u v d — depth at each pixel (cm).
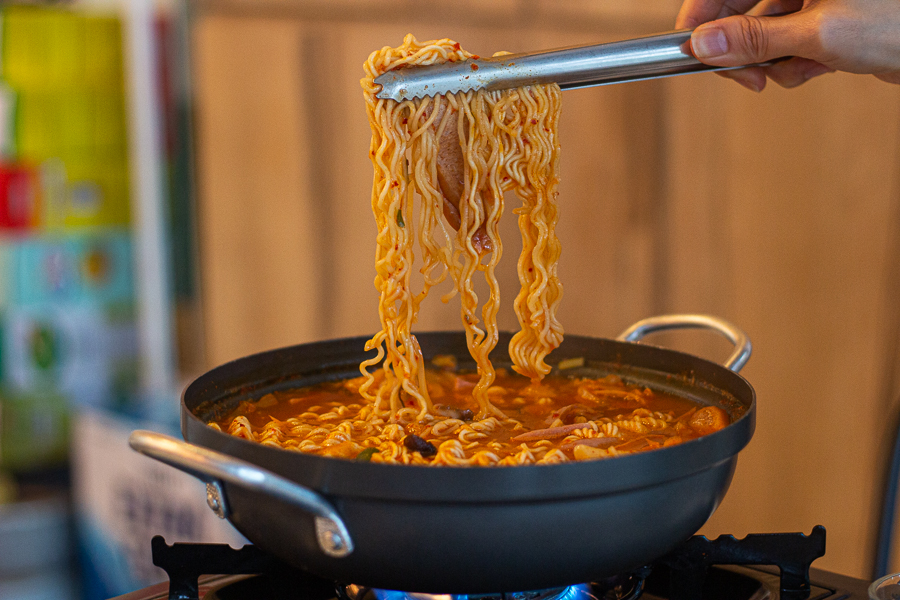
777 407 300
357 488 98
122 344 366
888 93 262
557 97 149
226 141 315
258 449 104
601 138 296
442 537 99
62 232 350
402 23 281
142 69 344
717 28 144
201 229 337
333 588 132
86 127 348
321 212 296
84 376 362
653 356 165
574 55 143
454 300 295
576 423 146
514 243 293
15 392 353
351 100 286
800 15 149
